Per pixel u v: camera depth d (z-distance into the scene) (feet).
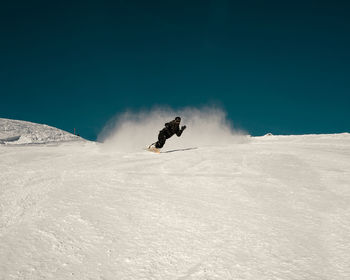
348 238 7.30
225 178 14.19
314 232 7.73
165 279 5.64
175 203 10.22
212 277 5.66
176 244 7.07
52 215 9.00
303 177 14.28
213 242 7.16
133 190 11.99
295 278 5.57
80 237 7.45
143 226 8.17
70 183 13.23
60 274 5.81
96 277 5.71
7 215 9.25
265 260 6.29
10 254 6.57
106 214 9.07
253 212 9.32
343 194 11.28
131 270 5.96
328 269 5.90
